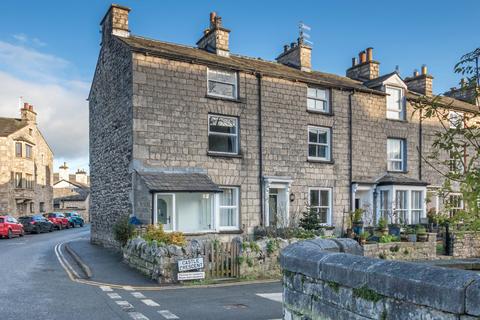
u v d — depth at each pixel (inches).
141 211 616.4
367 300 141.9
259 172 728.3
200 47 843.4
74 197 2319.1
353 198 818.8
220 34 789.9
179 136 663.8
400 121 893.8
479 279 107.1
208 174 681.6
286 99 765.3
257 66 780.0
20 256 645.3
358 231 687.7
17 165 1526.8
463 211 150.1
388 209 826.2
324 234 703.7
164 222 635.5
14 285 411.5
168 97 659.4
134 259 514.9
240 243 482.0
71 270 508.7
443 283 113.2
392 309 131.1
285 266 197.5
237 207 707.4
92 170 867.4
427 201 201.8
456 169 157.9
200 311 321.7
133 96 633.6
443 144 164.6
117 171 698.2
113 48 728.3
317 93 814.5
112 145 728.3
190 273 444.8
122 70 682.2
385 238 618.8
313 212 719.1
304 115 781.9
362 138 842.8
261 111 737.6
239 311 322.0
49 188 1892.2
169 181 624.4
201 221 674.8
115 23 725.9
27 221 1222.9
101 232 786.8
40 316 302.5
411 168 900.6
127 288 408.8
